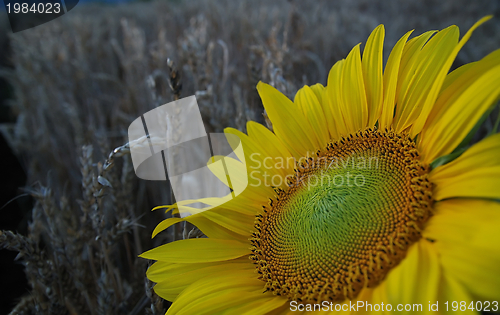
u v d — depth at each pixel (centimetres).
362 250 31
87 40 92
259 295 34
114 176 43
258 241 36
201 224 37
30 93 77
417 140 33
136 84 69
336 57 73
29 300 40
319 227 33
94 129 60
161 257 35
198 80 50
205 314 32
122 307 40
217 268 36
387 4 129
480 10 121
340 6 128
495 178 27
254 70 49
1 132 59
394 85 34
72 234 41
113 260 48
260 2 120
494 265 25
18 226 53
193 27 67
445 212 29
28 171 60
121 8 145
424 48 34
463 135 30
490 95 28
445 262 26
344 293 31
